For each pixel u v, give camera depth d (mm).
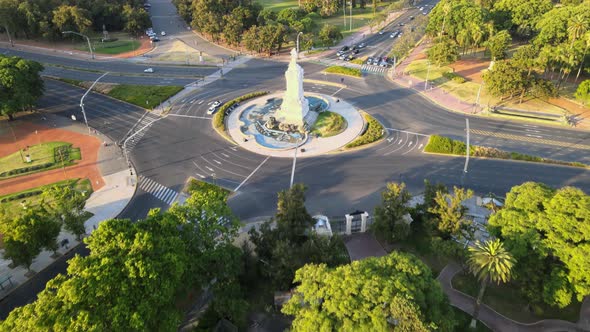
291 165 106875
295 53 118750
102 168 107250
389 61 175625
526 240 61844
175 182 101250
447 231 72438
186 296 66562
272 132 122000
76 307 48531
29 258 71375
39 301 49438
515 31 189500
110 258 53438
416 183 98250
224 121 129875
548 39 151250
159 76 165875
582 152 108375
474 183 97562
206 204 66312
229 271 63125
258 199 94188
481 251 59750
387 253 77875
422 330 47031
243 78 163625
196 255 62969
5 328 47406
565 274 60062
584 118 124562
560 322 64062
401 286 51156
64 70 171250
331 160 108312
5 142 119250
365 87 152375
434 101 139625
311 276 55312
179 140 119750
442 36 173375
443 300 56250
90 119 132875
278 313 65500
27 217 70812
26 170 106000
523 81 126750
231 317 61969
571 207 62438
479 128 121875
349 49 191250
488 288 69750
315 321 50000
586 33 133875
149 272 52875
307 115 129500
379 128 120688
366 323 48469
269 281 69875
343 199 93375
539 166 102938
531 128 120875
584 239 59938
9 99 124938
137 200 95000
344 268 55156
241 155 111875
